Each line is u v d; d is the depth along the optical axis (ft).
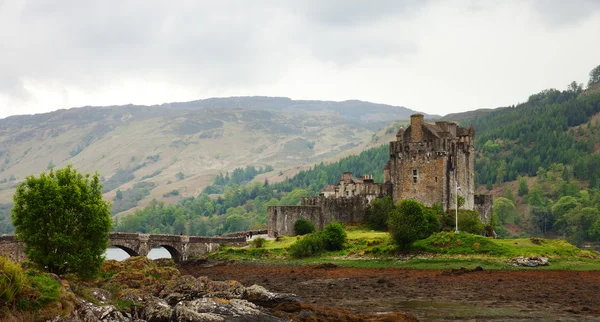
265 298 265.54
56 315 184.24
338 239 460.96
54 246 271.90
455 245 415.64
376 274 377.30
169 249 485.15
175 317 209.26
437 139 525.75
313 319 220.02
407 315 231.91
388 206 531.50
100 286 261.24
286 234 537.24
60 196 273.75
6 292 178.09
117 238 433.89
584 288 313.12
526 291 308.19
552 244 430.61
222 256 475.31
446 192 523.29
